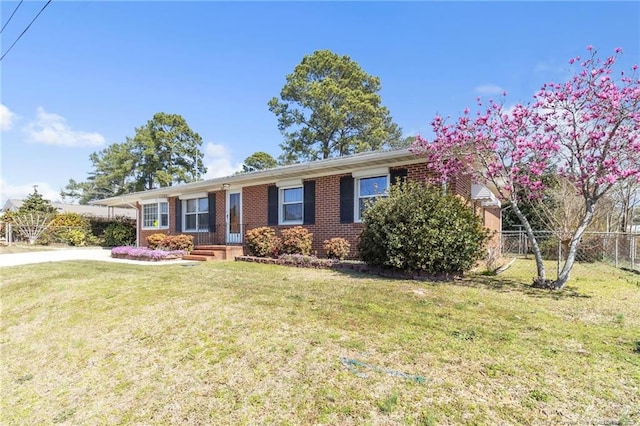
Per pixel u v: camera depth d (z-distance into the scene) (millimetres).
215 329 4555
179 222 16328
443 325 4391
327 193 11320
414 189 8133
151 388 3508
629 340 3949
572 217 11859
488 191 11359
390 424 2578
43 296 6898
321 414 2766
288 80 33000
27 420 3344
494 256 11094
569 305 5531
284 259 10414
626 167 6430
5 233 23438
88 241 24312
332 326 4383
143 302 5898
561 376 3104
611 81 6395
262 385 3254
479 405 2721
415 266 7668
